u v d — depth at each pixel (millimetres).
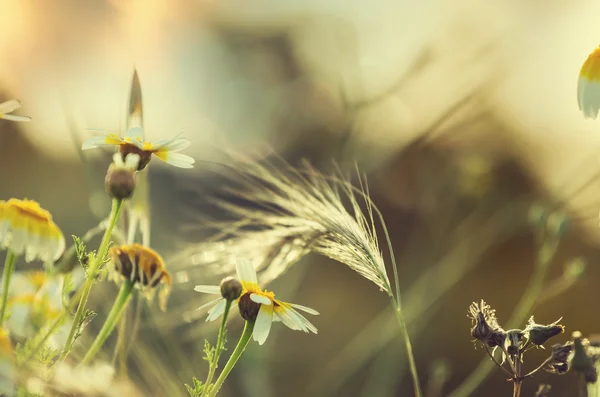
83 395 452
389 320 902
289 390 961
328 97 1207
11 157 1158
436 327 1129
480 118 1073
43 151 1163
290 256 545
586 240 1209
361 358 901
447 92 1047
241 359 765
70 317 506
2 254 731
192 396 490
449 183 1047
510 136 1121
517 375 511
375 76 986
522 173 1080
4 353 442
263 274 550
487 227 1004
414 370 503
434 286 939
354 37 1129
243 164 590
